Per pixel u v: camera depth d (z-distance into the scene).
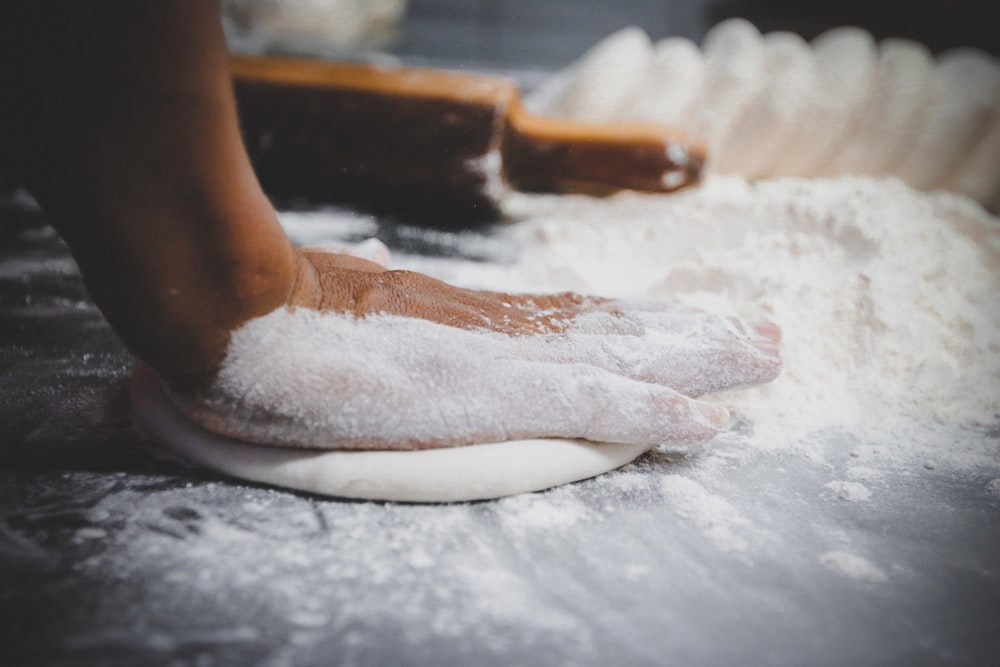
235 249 0.37
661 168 0.88
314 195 0.90
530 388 0.40
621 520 0.39
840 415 0.47
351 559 0.36
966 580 0.37
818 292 0.49
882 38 2.06
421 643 0.33
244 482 0.40
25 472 0.40
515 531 0.38
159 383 0.43
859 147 0.91
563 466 0.40
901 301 0.49
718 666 0.33
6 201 0.84
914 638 0.34
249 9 1.43
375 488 0.39
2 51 0.34
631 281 0.60
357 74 0.87
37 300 0.57
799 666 0.33
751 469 0.43
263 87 0.85
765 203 0.60
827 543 0.38
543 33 2.28
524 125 0.91
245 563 0.36
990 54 1.96
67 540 0.36
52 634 0.32
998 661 0.33
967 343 0.49
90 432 0.43
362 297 0.41
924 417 0.47
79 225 0.36
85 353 0.50
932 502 0.41
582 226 0.72
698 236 0.62
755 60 0.96
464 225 0.85
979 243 0.56
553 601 0.35
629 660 0.33
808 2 2.10
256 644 0.33
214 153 0.36
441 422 0.39
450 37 2.26
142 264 0.36
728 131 0.96
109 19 0.34
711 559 0.37
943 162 0.87
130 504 0.38
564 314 0.45
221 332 0.38
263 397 0.39
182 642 0.32
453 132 0.83
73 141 0.35
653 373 0.42
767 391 0.47
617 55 1.02
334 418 0.39
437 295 0.43
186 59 0.35
